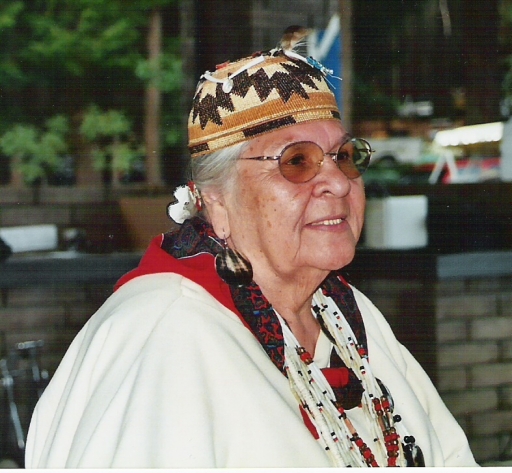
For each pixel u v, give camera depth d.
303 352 1.68
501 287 4.27
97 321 1.69
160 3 7.76
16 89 7.68
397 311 4.27
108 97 7.81
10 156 7.62
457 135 6.64
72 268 4.95
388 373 1.89
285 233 1.64
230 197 1.68
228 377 1.53
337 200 1.65
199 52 5.59
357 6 7.06
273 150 1.63
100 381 1.55
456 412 4.16
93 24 7.77
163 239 1.78
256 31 5.49
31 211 6.34
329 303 1.87
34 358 4.55
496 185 4.96
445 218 4.78
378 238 4.78
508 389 4.24
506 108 6.38
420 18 7.02
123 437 1.44
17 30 7.68
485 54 6.38
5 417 4.39
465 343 4.22
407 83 7.42
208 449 1.44
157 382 1.48
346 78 5.70
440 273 4.19
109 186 6.93
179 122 7.68
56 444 1.57
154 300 1.60
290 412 1.56
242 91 1.63
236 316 1.64
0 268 4.84
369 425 1.76
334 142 1.65
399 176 7.28
